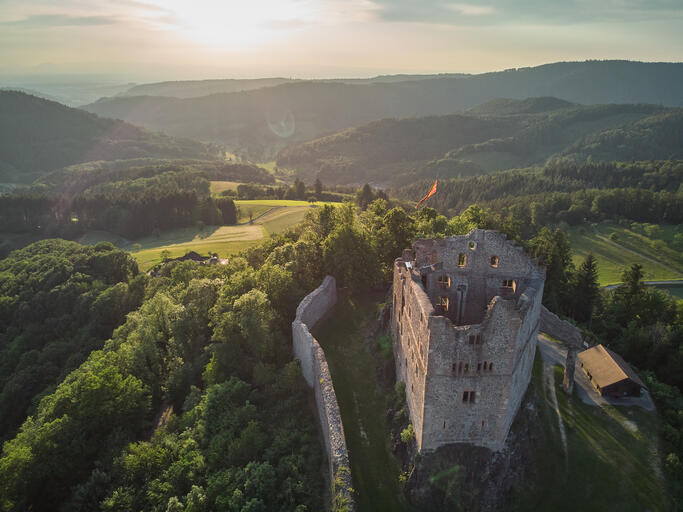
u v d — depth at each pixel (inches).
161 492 1648.6
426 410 1513.3
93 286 4451.3
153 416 2293.3
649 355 2741.1
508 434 1647.4
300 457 1680.6
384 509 1526.8
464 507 1512.1
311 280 2810.0
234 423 1872.5
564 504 1601.9
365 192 6958.7
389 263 2989.7
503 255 1946.4
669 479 1721.2
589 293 3415.4
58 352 3688.5
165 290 3708.2
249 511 1470.2
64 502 1793.8
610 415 2005.4
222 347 2266.2
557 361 2368.4
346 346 2357.3
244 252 4318.4
